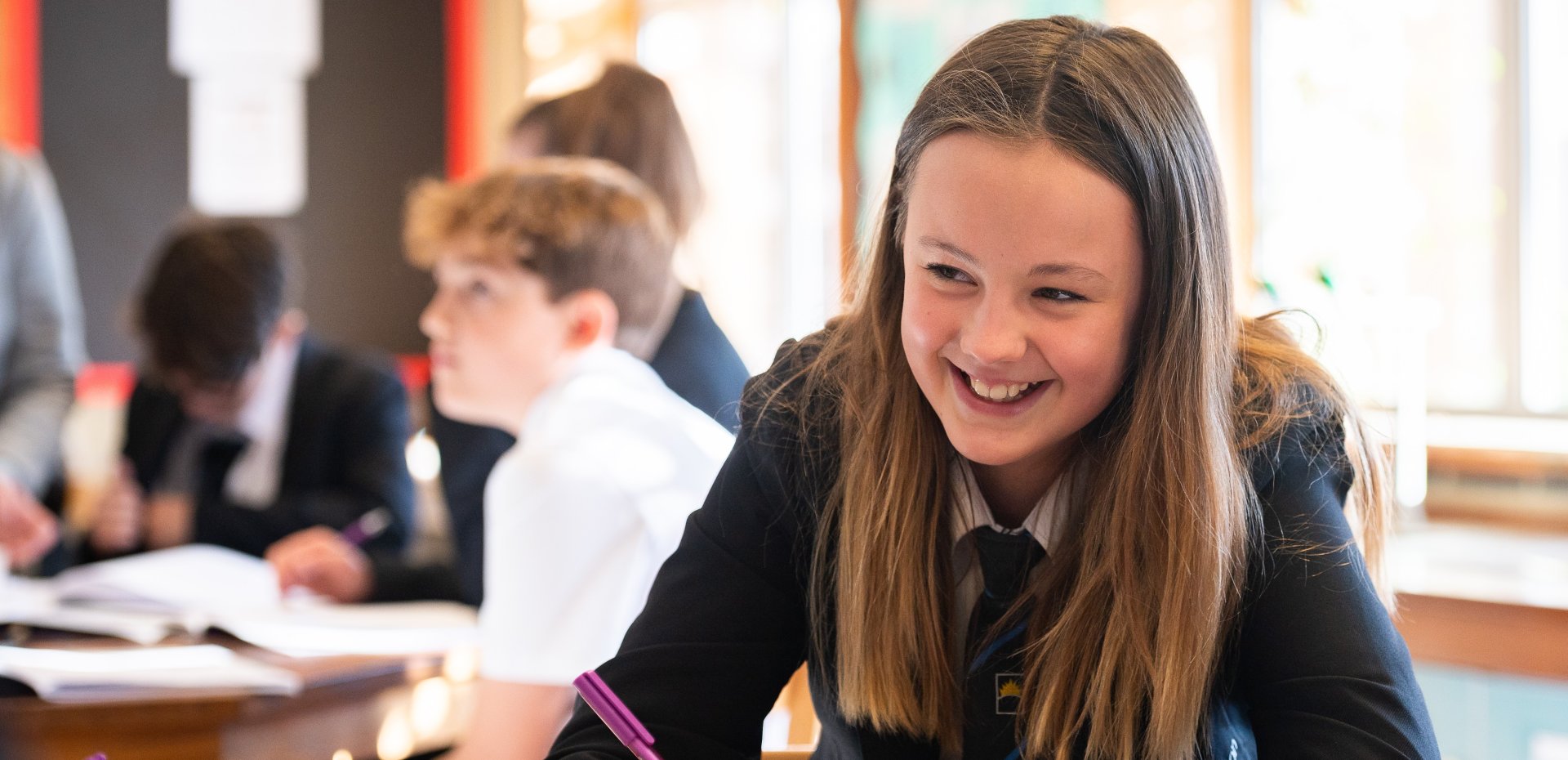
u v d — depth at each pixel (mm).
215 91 3432
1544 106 2389
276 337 2453
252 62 3445
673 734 861
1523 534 2273
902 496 853
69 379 2506
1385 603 961
